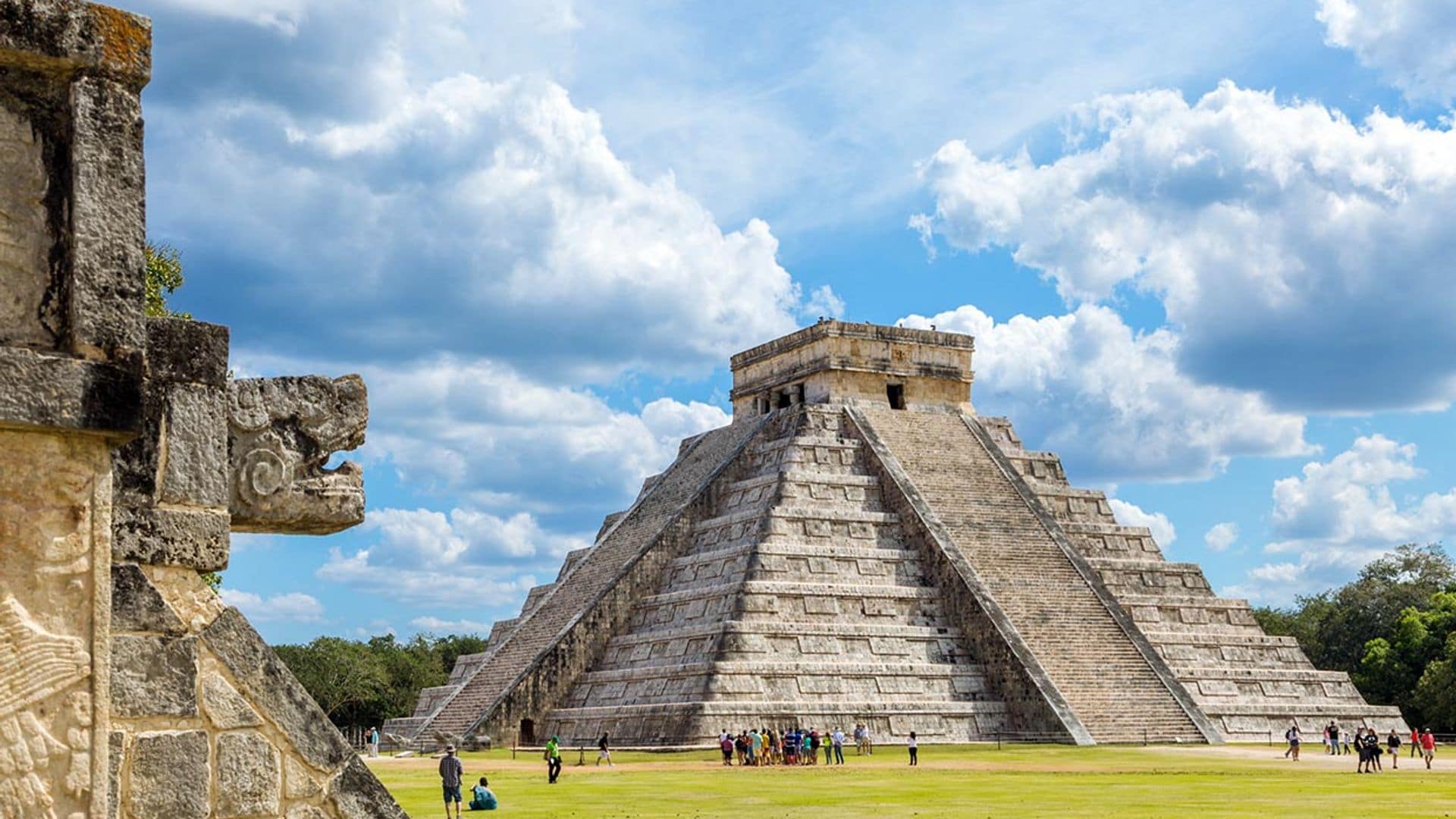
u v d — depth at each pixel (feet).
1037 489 310.45
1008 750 233.35
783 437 307.99
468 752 257.96
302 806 38.47
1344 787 161.58
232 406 41.39
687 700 244.63
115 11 35.81
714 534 288.92
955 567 271.49
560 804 144.05
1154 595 295.48
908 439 306.76
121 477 37.99
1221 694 275.80
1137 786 162.91
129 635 36.42
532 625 300.61
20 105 34.83
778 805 140.15
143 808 36.04
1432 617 374.22
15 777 32.63
